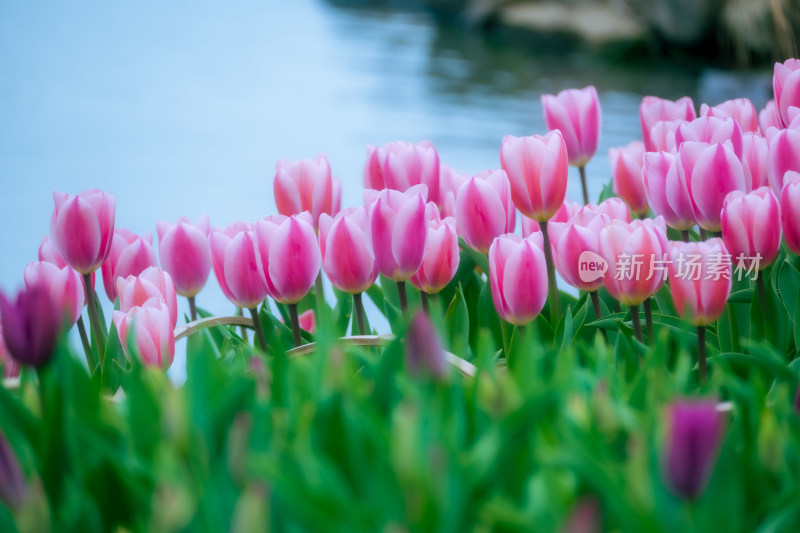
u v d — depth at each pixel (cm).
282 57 1562
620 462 196
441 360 192
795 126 231
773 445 196
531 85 1319
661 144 243
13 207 806
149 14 2019
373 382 203
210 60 1548
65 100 1260
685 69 1445
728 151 223
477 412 196
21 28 1814
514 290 218
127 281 225
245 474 191
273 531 190
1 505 193
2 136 1071
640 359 219
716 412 187
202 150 1012
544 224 231
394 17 1953
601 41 1490
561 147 227
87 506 193
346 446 192
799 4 910
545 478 190
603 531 191
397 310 242
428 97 1240
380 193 221
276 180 235
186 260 230
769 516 192
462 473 188
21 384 203
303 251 221
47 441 194
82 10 2025
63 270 221
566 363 196
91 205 225
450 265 226
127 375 208
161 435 196
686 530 188
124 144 1041
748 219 219
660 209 230
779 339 227
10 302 196
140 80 1395
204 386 195
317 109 1189
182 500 190
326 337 198
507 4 1694
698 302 214
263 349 227
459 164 890
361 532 188
